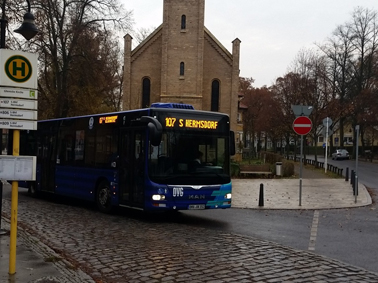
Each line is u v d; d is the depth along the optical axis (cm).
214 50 4441
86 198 1405
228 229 1060
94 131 1384
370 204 1602
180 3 4341
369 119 5638
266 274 651
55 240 890
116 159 1255
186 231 1002
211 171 1174
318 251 827
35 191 1750
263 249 812
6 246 787
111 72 3916
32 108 593
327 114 4272
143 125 1156
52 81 3588
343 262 726
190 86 4334
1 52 576
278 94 4841
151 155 1120
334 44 5606
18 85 584
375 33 5603
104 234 957
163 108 1145
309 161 4631
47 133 1683
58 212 1310
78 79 3450
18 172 580
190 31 4334
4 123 575
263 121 6166
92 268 687
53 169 1619
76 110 3488
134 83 4506
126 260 732
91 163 1387
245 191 1966
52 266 661
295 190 2027
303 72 4631
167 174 1119
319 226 1119
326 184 2344
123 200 1220
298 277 637
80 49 3331
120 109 5012
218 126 1204
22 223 1081
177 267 689
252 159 5147
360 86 5728
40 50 3153
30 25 787
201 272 661
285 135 5631
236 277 635
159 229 1027
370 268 707
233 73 4406
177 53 4344
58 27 3262
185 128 1157
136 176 1168
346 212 1400
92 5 3278
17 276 604
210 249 811
